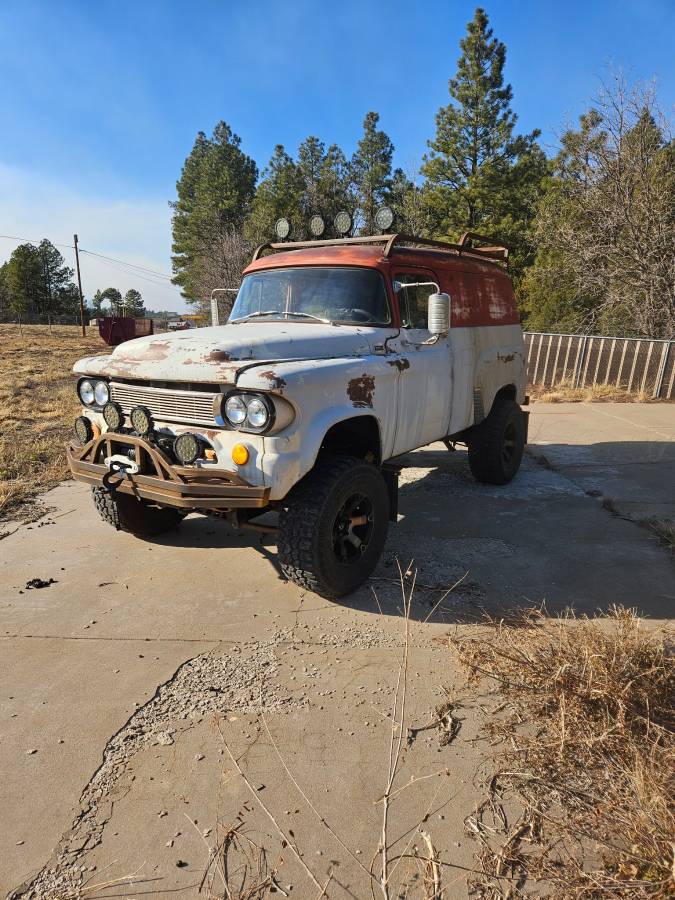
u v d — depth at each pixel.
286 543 3.63
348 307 4.61
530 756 2.57
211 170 59.03
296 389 3.38
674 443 8.59
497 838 2.21
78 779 2.48
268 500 3.37
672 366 13.18
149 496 3.65
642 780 2.27
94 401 4.13
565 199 19.16
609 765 2.50
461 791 2.42
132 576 4.34
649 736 2.62
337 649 3.40
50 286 91.50
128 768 2.54
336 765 2.55
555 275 20.53
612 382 14.63
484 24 33.53
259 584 4.21
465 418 5.68
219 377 3.41
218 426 3.52
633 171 17.47
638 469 7.19
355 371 3.90
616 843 2.17
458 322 5.47
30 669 3.22
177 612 3.83
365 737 2.72
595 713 2.74
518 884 2.04
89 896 2.00
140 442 3.64
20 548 4.86
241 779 2.48
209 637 3.54
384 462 4.54
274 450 3.36
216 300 5.86
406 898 1.99
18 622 3.71
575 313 20.98
